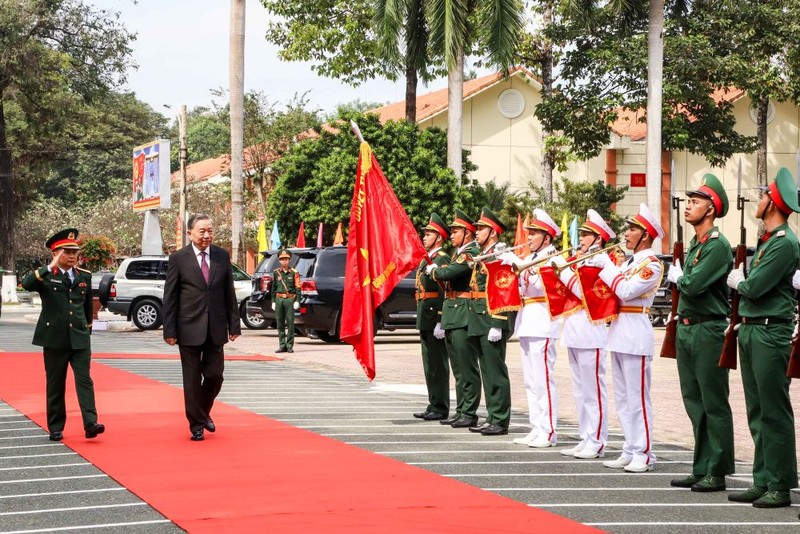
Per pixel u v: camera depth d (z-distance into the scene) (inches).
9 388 552.1
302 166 1323.8
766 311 281.0
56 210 2608.3
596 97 1414.9
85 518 265.4
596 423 360.2
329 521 257.0
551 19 1599.4
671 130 1422.2
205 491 294.2
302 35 1523.1
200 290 390.3
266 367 700.7
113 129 2970.0
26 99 2012.8
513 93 1797.5
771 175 1823.3
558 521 260.5
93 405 394.0
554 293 366.9
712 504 285.9
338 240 1175.0
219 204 2192.4
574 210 1534.2
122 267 1106.1
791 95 1529.3
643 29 1414.9
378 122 1284.4
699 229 305.9
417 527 251.0
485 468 335.6
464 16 1064.8
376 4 1112.2
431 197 1207.6
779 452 281.0
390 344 916.6
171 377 610.9
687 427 434.0
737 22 1435.8
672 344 319.9
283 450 364.2
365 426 427.8
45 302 389.1
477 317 414.0
